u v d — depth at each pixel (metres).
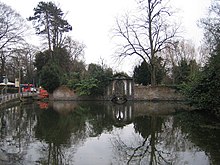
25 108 32.84
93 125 19.16
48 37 51.16
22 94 45.91
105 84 47.91
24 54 41.09
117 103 41.84
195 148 11.90
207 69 23.39
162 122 19.95
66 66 55.59
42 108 32.91
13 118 22.72
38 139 14.14
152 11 40.06
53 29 51.03
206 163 9.73
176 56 53.16
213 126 17.41
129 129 17.38
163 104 38.12
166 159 10.45
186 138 13.98
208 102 22.39
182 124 18.64
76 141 13.72
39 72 54.28
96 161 10.21
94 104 40.28
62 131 16.62
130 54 41.00
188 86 28.20
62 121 21.14
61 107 34.78
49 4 50.09
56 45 51.81
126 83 46.22
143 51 40.91
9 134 15.48
